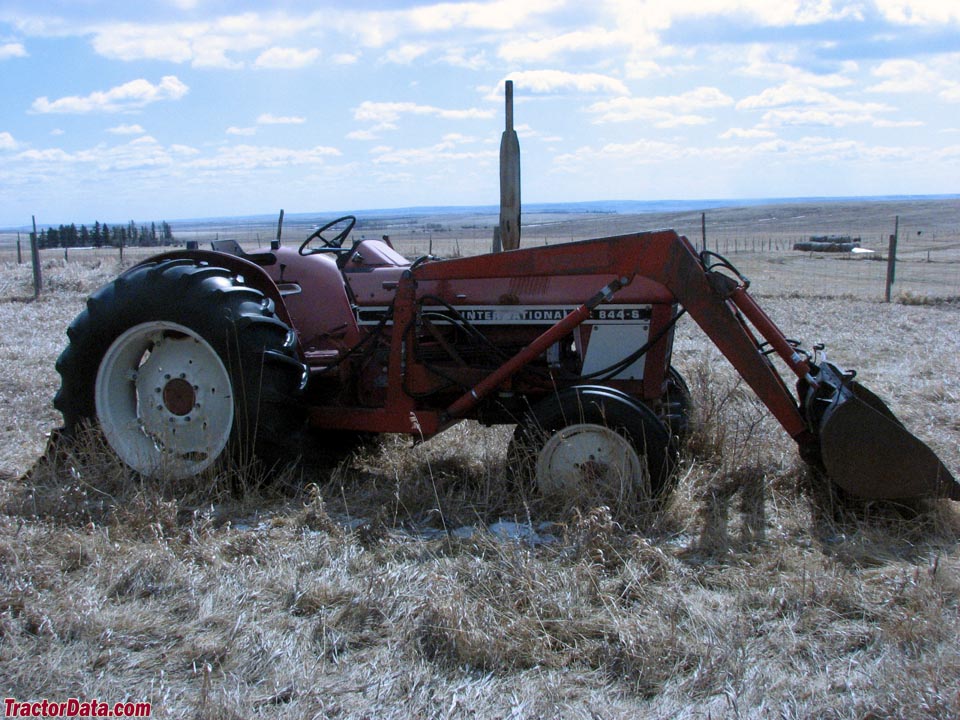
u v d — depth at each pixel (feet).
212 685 10.54
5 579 12.96
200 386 18.15
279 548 14.49
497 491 16.62
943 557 13.98
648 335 17.78
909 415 24.13
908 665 10.59
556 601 12.29
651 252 16.76
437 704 10.21
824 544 14.73
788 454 18.88
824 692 10.28
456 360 17.94
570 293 17.75
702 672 10.57
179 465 17.62
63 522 15.57
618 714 9.98
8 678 10.71
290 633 11.71
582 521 14.19
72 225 263.29
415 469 18.81
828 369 17.25
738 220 549.13
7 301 59.06
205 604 12.44
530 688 10.46
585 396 16.15
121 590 12.96
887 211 583.99
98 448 18.24
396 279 19.57
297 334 18.86
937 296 66.18
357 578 13.24
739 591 12.71
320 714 9.93
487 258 17.85
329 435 19.51
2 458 20.08
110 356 18.37
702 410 20.70
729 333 16.60
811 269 116.88
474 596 12.57
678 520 15.53
